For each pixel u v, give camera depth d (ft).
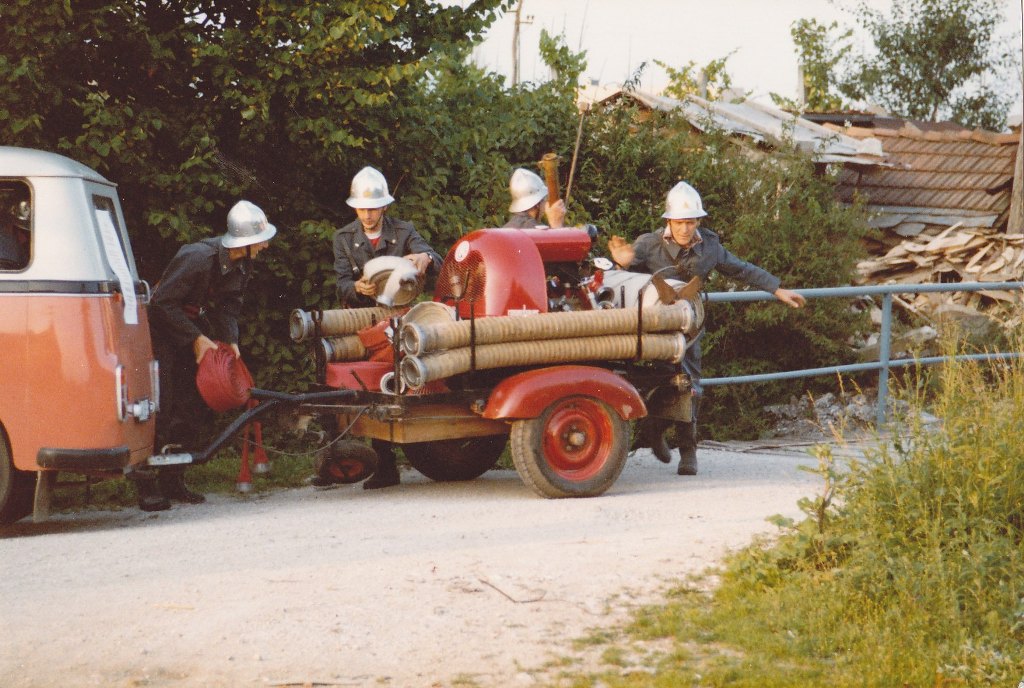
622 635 15.97
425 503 25.96
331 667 14.94
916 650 14.93
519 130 42.47
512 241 26.35
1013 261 59.06
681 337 26.94
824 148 51.78
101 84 33.55
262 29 33.83
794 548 18.33
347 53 34.27
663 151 46.32
